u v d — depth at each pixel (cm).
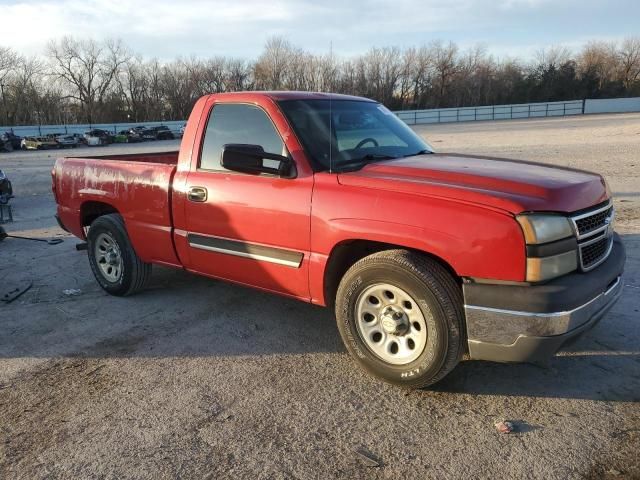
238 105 422
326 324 465
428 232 314
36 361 409
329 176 364
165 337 446
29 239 840
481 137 3209
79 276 629
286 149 386
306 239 369
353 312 356
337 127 414
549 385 352
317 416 324
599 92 8406
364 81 7081
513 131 3734
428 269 316
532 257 293
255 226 397
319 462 283
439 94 9031
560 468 272
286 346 423
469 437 300
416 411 326
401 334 340
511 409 326
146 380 375
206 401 345
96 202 552
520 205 298
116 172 510
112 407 341
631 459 276
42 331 466
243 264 415
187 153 450
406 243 322
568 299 294
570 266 309
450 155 430
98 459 290
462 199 312
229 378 374
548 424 310
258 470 278
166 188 460
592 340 410
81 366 399
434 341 320
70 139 4931
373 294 347
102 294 561
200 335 448
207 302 525
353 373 376
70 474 279
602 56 9175
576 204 318
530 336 296
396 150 429
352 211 343
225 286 571
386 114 485
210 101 443
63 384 373
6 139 4566
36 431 318
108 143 5338
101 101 8825
